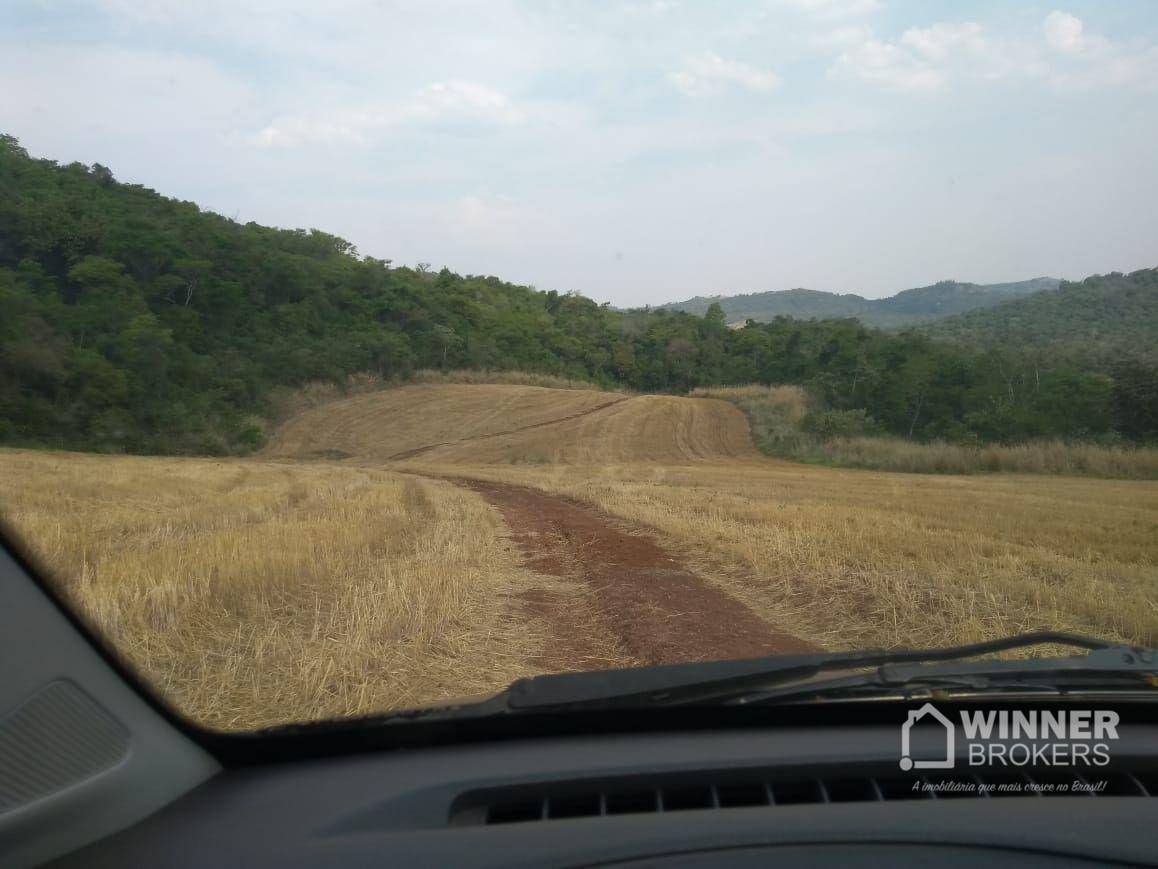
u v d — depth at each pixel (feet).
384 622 21.75
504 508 62.90
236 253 234.99
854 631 25.44
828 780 9.23
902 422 177.47
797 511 52.65
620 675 11.04
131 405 158.30
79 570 26.21
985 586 29.58
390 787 8.89
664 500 63.00
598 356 313.53
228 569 26.50
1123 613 25.95
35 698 7.60
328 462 163.43
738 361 314.96
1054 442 134.62
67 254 190.70
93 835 7.68
